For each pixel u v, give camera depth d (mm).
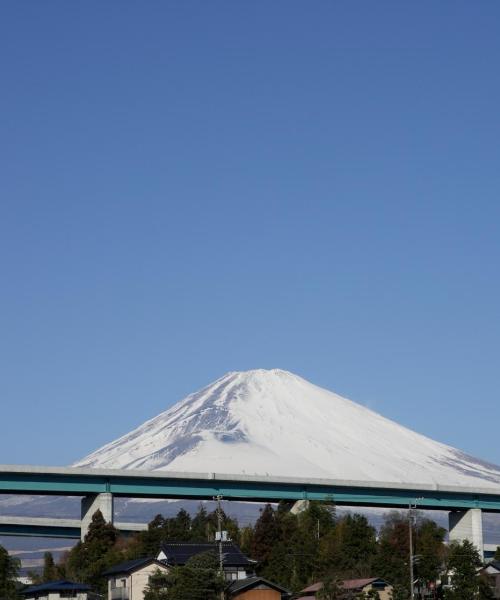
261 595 114375
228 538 134375
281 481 185000
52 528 188375
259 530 147500
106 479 174000
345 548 141500
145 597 114500
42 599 123562
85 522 174750
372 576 131250
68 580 135625
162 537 149875
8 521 186375
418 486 193375
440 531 151000
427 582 129625
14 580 129500
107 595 126000
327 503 172500
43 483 170375
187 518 166625
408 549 140375
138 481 176125
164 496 180250
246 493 183250
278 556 140250
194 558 118938
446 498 195875
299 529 152000
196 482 180500
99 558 151000
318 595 117688
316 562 138625
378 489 191500
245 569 124125
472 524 196500
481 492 197250
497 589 127125
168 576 115688
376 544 144250
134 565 120000
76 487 172375
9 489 168250
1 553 126375
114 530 160000
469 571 125625
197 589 111438
